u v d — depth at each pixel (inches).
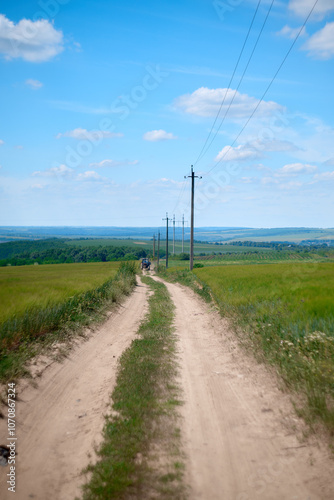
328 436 179.0
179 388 271.9
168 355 372.8
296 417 207.2
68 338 420.5
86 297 621.0
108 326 546.6
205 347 417.4
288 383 249.4
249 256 4746.6
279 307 464.1
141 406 231.1
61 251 4827.8
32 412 235.0
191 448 179.2
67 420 228.2
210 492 143.6
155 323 571.5
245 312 514.6
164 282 1702.8
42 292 597.9
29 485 157.6
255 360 333.1
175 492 142.7
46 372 307.0
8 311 389.7
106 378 310.7
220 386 277.1
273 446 178.5
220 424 207.5
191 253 1765.5
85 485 151.2
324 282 773.9
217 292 767.1
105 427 203.9
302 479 149.3
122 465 160.9
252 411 224.7
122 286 965.2
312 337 296.8
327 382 227.8
